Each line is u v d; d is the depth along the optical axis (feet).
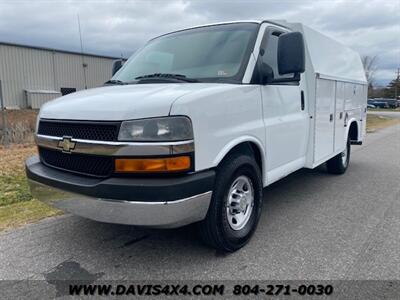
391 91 293.64
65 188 10.09
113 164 9.34
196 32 14.30
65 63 108.06
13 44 96.02
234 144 10.87
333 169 22.44
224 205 10.90
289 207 16.11
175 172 9.26
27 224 13.92
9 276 10.19
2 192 18.07
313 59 16.05
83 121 9.81
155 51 14.46
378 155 31.48
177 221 9.34
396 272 10.21
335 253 11.39
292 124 14.35
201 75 12.20
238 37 12.98
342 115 20.36
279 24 14.82
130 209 9.12
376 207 16.12
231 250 11.40
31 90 99.66
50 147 10.86
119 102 9.71
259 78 12.35
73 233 13.05
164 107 9.20
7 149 31.89
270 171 13.24
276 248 11.78
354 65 23.41
